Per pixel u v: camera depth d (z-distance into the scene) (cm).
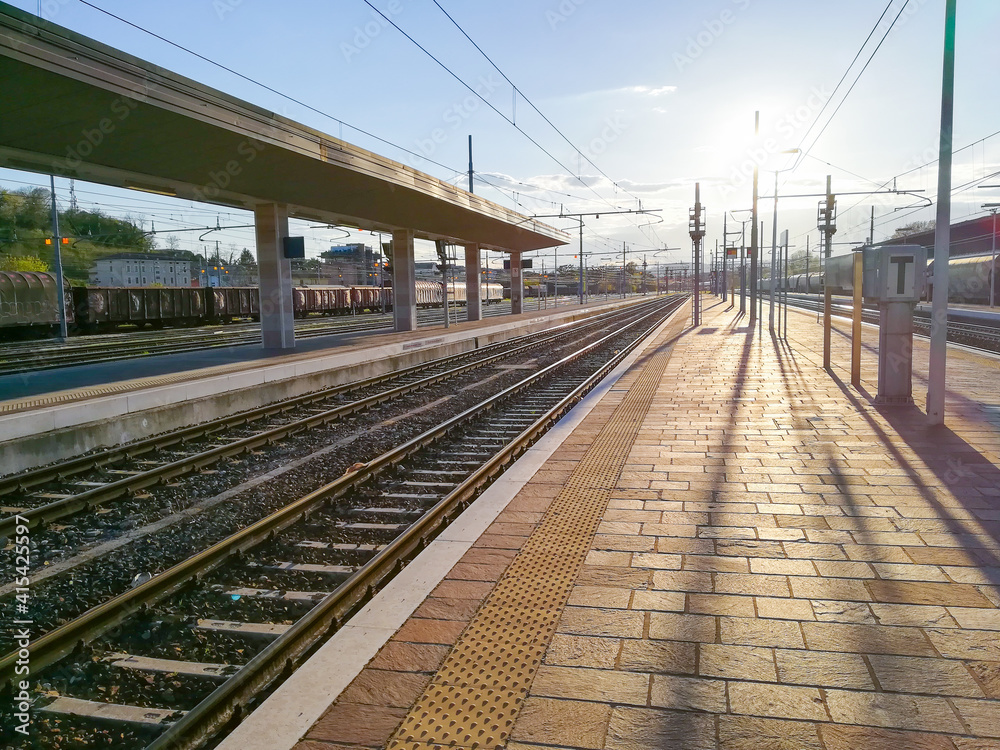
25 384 1245
